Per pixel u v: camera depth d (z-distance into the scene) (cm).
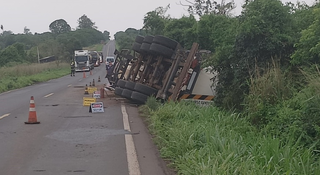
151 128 1091
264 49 1080
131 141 944
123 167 730
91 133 1043
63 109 1554
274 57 1084
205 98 1397
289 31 1081
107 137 992
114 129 1102
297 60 983
